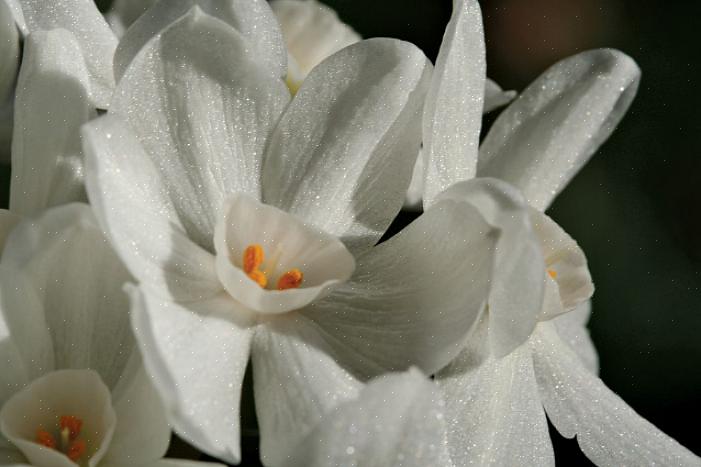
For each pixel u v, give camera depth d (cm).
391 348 16
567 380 17
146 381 15
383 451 15
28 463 15
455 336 15
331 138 16
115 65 16
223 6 16
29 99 16
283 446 15
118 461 15
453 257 16
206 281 16
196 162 16
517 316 15
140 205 15
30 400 15
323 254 16
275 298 16
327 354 16
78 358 16
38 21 18
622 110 18
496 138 18
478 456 16
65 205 15
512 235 15
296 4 20
